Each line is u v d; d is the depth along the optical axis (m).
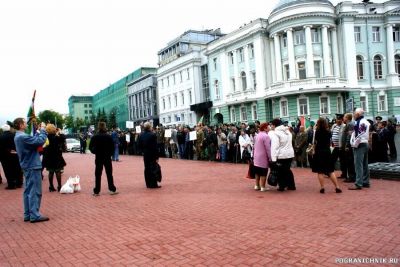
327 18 31.89
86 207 7.38
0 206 7.91
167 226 5.56
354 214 5.77
